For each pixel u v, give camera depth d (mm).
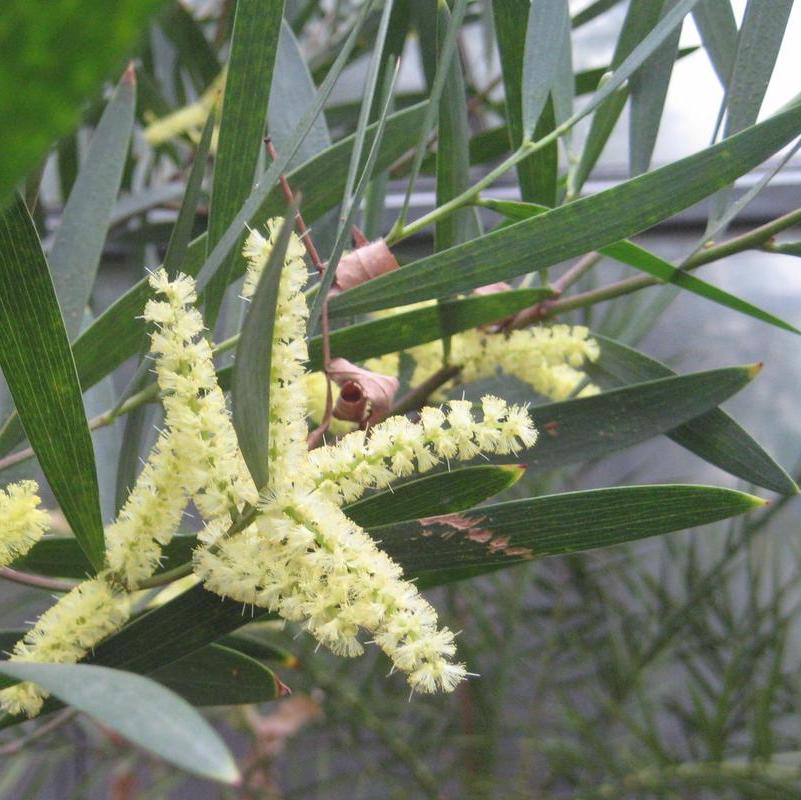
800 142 308
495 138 479
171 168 857
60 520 612
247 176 288
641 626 746
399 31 503
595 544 258
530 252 292
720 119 324
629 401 320
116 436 406
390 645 198
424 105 355
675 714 722
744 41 319
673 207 286
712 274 982
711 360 977
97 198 367
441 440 227
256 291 161
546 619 789
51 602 636
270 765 782
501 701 717
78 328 352
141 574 234
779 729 776
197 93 644
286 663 337
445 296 300
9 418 313
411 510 260
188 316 214
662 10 353
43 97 63
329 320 314
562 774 731
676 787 654
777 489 327
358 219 456
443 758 804
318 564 204
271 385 211
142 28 61
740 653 679
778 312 974
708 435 332
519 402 401
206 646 279
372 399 284
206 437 216
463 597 762
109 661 250
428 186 933
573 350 347
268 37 271
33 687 219
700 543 851
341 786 877
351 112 622
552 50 324
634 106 367
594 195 283
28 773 897
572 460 323
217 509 213
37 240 226
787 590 761
